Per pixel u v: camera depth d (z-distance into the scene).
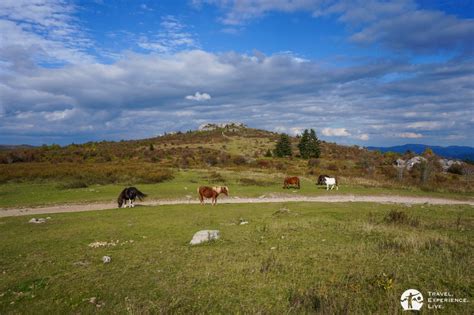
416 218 18.14
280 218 19.47
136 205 27.14
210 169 63.25
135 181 41.75
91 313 7.39
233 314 7.11
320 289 8.05
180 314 7.17
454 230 15.49
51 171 43.56
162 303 7.64
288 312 6.97
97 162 68.62
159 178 43.78
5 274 10.08
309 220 17.81
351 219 18.66
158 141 123.12
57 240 14.67
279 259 10.62
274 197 32.50
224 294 8.11
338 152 107.50
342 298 7.46
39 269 10.44
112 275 9.66
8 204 27.30
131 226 17.67
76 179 41.22
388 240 12.83
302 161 86.06
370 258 10.43
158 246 13.04
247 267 9.93
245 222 18.22
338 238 13.52
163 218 20.27
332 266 9.80
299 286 8.42
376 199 31.66
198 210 23.73
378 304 7.20
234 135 148.25
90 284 9.04
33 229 17.44
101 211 23.80
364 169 62.91
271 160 82.88
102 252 12.30
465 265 9.48
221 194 33.56
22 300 8.19
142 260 11.09
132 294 8.31
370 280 8.52
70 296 8.31
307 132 97.12
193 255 11.48
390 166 66.75
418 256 10.59
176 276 9.38
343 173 57.03
